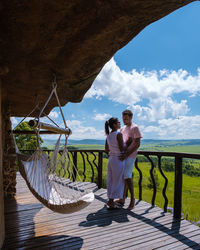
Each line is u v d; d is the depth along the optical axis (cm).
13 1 142
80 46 208
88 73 285
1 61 232
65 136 275
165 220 279
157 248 207
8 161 404
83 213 306
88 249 203
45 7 152
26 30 179
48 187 250
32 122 207
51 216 295
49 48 211
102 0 152
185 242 221
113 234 237
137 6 160
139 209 323
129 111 331
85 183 530
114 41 207
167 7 165
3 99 397
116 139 320
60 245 210
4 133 405
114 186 318
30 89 343
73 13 163
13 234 235
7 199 386
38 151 226
